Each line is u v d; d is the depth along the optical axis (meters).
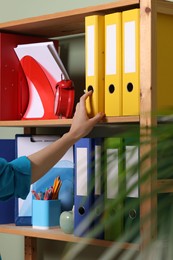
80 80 2.63
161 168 0.77
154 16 1.84
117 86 1.95
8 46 2.47
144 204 1.72
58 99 2.24
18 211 2.43
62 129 2.65
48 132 2.72
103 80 2.01
